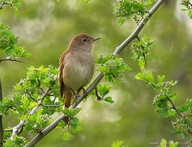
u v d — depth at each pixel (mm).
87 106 16719
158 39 17609
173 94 7359
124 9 8383
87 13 18031
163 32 17672
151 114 16750
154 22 17641
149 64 17000
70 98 9344
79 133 16250
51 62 16797
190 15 8578
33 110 8336
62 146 15883
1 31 7996
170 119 16438
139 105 16969
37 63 16750
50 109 8758
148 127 16500
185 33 17859
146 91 17047
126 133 16531
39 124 7648
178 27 17859
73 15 18000
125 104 16922
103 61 7988
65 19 17922
